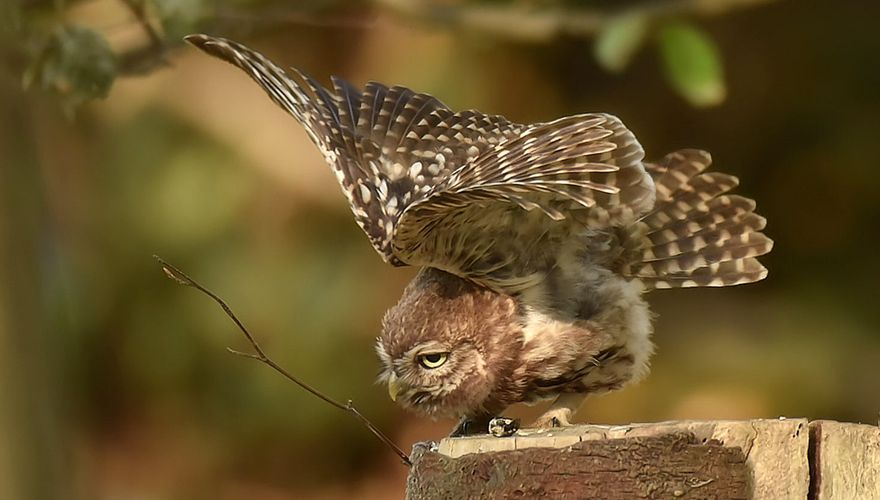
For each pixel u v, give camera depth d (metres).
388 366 6.94
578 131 5.37
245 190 12.31
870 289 12.98
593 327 6.64
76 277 12.49
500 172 5.46
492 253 6.48
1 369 5.62
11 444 5.62
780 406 12.05
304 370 12.28
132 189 12.47
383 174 6.73
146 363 12.67
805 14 13.19
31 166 5.82
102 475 12.41
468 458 5.29
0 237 5.66
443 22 8.45
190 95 12.34
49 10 7.05
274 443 12.56
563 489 5.15
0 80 5.78
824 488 5.34
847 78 13.27
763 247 7.16
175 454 12.63
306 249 12.35
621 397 12.05
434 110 7.12
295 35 12.16
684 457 5.16
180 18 7.40
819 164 13.35
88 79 6.96
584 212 6.12
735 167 13.40
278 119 12.33
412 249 6.21
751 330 12.51
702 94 7.85
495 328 6.67
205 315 12.39
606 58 8.17
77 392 12.58
